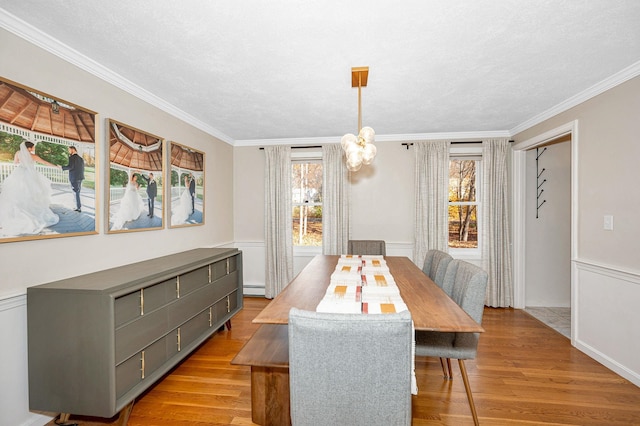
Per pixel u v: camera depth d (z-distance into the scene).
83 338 1.57
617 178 2.29
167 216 2.88
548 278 3.89
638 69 2.10
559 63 2.10
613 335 2.31
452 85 2.47
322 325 1.03
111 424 1.76
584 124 2.62
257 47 1.90
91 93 2.06
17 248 1.60
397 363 1.04
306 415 1.11
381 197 4.14
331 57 2.02
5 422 1.56
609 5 1.51
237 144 4.41
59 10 1.53
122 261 2.30
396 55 2.00
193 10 1.54
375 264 2.70
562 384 2.13
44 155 1.72
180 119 3.12
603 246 2.41
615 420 1.77
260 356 1.64
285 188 4.23
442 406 1.90
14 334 1.59
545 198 3.87
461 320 1.38
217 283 2.78
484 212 3.86
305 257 4.36
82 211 1.96
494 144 3.85
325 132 3.97
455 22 1.65
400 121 3.46
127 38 1.79
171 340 2.10
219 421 1.78
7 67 1.56
